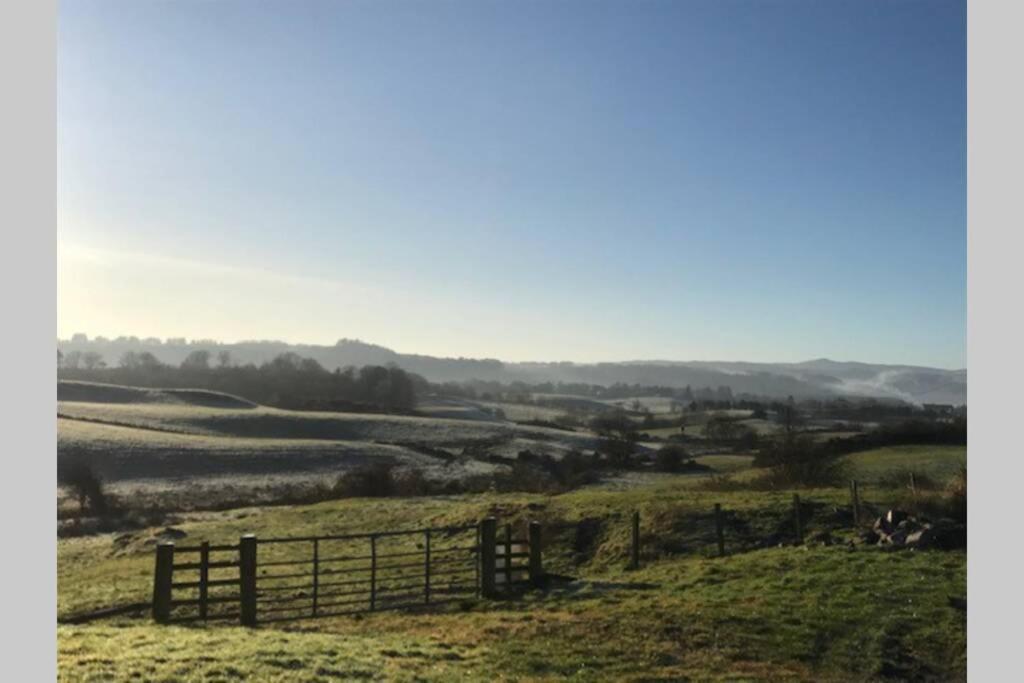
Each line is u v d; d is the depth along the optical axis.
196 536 40.31
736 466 64.38
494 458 79.69
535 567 23.34
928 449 54.22
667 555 27.30
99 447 82.56
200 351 170.75
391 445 97.81
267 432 109.25
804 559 23.05
